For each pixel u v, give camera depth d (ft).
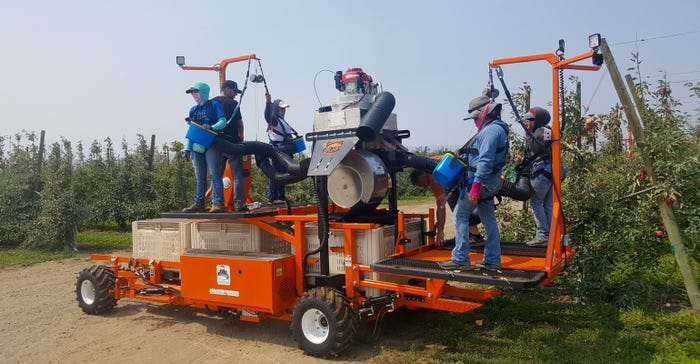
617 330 18.98
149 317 23.15
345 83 19.63
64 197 41.45
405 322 20.80
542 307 21.81
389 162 19.88
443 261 17.37
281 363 17.17
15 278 31.91
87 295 23.85
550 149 19.39
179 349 18.86
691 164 20.65
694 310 20.62
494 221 16.20
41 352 18.94
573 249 19.48
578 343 17.79
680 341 17.67
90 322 22.53
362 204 18.78
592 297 22.90
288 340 19.53
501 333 19.08
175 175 50.90
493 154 15.48
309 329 17.76
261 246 20.44
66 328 21.75
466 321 20.61
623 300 21.25
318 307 17.25
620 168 25.16
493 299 23.09
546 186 20.08
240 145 20.94
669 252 25.05
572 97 24.14
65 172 43.47
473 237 21.53
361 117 18.12
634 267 24.29
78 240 46.68
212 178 20.86
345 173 18.76
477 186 15.28
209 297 19.43
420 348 17.92
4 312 24.30
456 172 16.05
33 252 40.88
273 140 24.16
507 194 18.71
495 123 15.96
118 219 52.90
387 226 18.63
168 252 22.91
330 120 18.71
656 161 21.26
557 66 16.93
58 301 26.17
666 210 21.12
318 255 19.02
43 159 48.11
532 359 16.57
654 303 21.80
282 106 24.48
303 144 24.84
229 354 18.21
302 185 56.54
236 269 18.71
